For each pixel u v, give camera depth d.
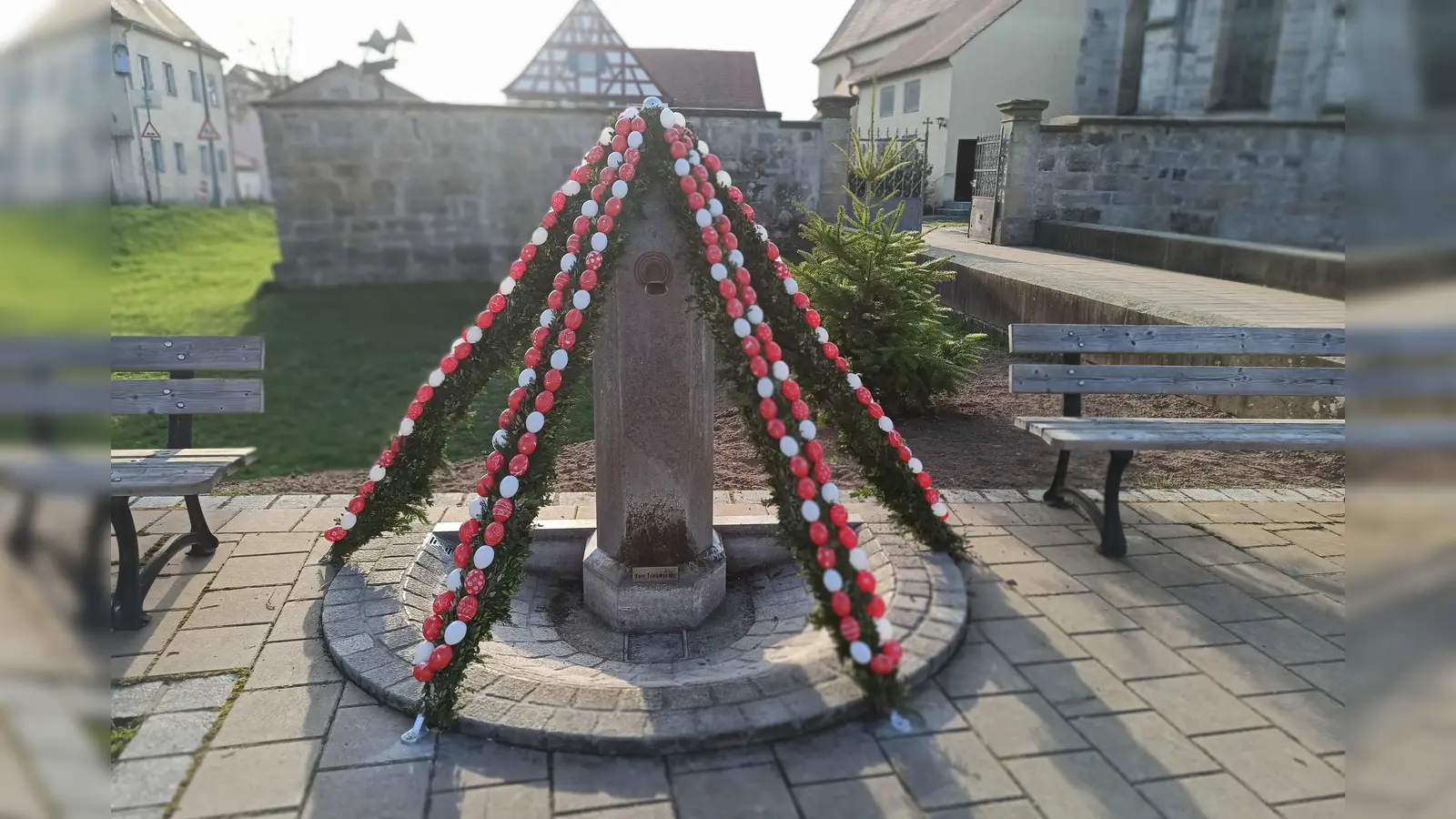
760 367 2.88
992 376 7.71
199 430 6.49
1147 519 4.36
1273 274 8.80
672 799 2.36
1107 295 7.73
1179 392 4.28
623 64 20.77
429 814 2.29
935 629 3.10
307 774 2.43
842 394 3.50
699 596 3.47
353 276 12.91
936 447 5.70
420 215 12.85
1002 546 3.99
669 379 3.29
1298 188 13.80
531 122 12.72
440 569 3.59
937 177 24.81
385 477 3.55
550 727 2.54
